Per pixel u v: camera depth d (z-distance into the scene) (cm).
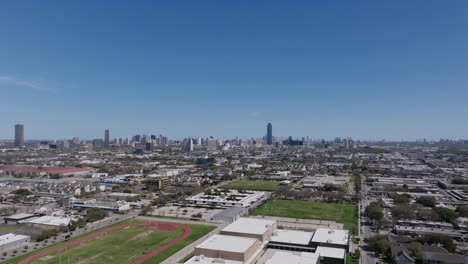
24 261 14975
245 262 14200
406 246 15812
